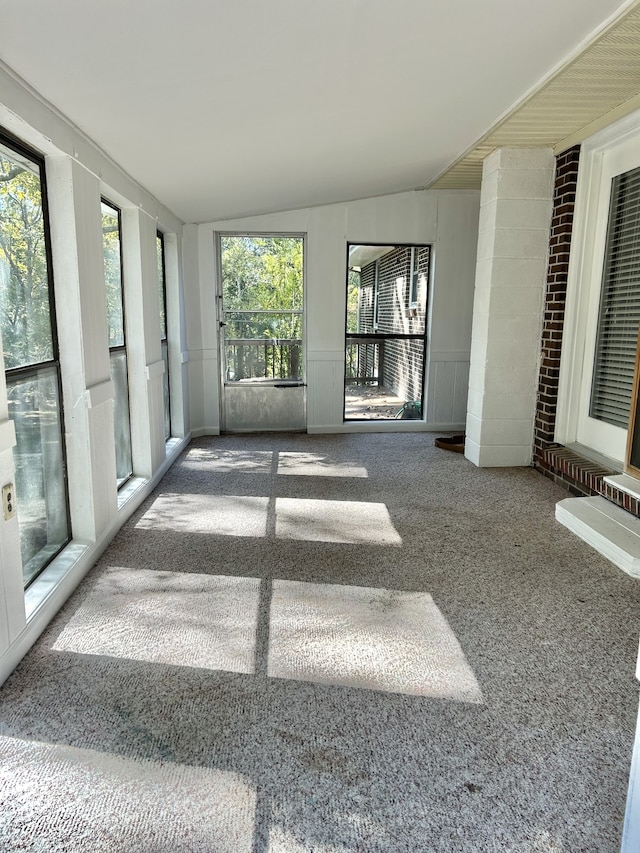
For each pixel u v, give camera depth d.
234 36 2.04
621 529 3.25
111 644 2.27
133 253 3.96
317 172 4.43
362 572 2.93
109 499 3.25
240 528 3.52
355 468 4.91
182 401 5.55
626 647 2.30
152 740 1.77
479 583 2.83
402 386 6.54
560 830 1.48
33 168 2.51
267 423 6.42
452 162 4.85
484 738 1.80
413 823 1.50
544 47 2.60
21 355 2.41
